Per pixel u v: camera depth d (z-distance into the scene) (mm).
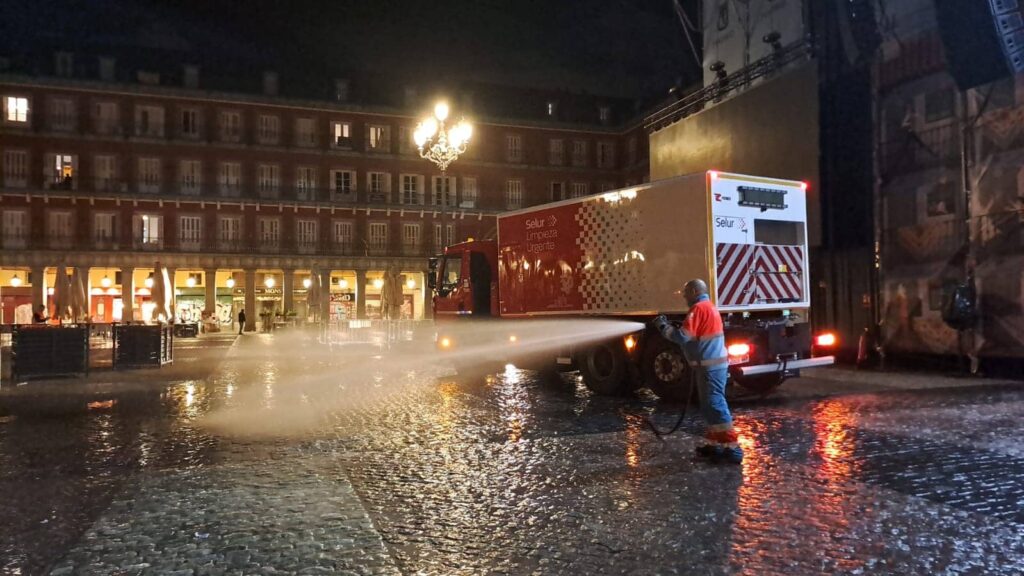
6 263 42812
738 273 9281
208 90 46375
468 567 3799
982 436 7148
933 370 13438
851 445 6770
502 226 12398
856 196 14969
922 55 13531
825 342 10133
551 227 11352
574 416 8688
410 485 5484
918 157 13641
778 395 10297
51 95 43844
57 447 7059
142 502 5031
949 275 13031
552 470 5895
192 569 3764
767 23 17609
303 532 4367
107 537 4277
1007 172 12070
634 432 7562
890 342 14086
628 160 52875
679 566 3791
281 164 48156
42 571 3775
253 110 47719
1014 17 11844
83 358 14117
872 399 9828
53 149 43844
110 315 45750
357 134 49719
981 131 12477
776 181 9703
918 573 3697
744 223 9383
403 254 50406
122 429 8062
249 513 4754
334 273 50812
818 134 14445
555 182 53125
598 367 10695
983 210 12430
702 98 18484
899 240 13961
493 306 13336
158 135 45750
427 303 50656
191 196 46125
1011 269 12023
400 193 50406
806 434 7324
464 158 51031
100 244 44781
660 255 9625
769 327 9430
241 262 47281
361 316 50000
